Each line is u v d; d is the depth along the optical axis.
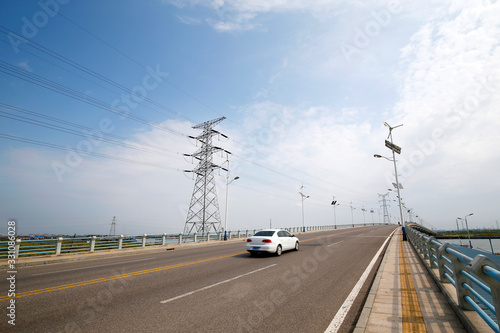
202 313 5.11
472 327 3.58
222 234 29.34
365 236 28.59
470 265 3.32
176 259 12.95
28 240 13.26
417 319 4.29
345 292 6.53
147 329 4.39
